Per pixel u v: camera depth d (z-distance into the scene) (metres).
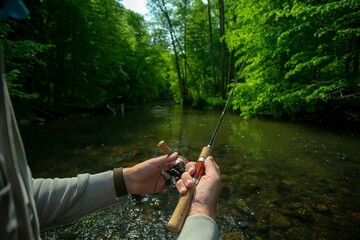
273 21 10.59
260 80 11.15
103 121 14.03
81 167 6.10
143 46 31.38
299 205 3.98
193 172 1.07
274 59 11.39
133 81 30.94
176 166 1.40
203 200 0.92
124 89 30.86
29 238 0.49
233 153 6.95
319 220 3.55
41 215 1.09
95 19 19.09
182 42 26.89
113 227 3.59
